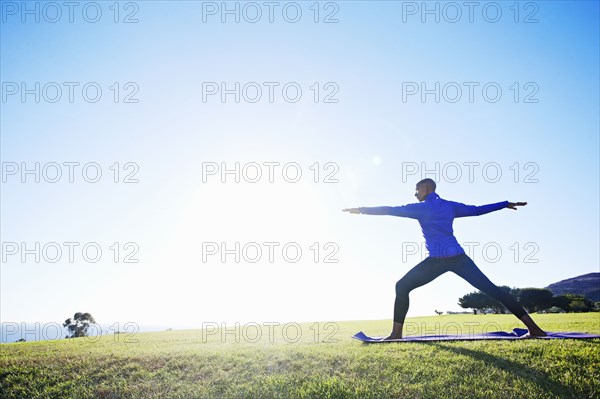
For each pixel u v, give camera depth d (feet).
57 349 24.72
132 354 21.52
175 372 18.39
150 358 20.48
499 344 20.07
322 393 15.31
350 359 18.63
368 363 17.93
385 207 21.21
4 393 17.35
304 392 15.49
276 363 18.90
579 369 16.26
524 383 15.29
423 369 16.88
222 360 19.75
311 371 17.48
